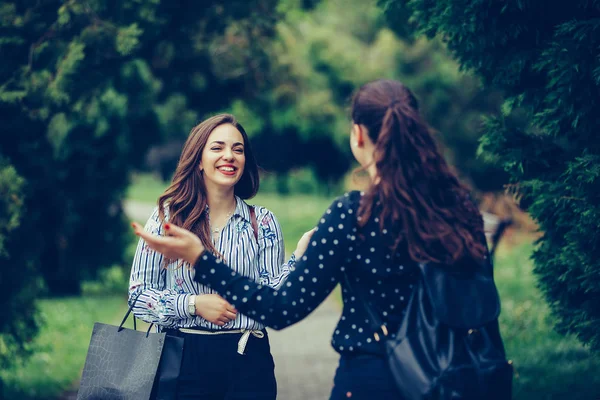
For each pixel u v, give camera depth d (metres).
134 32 8.74
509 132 6.53
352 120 3.49
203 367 4.43
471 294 3.20
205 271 3.38
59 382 9.61
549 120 6.07
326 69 37.34
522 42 6.27
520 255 18.86
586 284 5.79
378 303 3.34
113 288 19.86
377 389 3.25
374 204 3.32
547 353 9.14
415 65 31.59
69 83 8.43
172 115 15.89
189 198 4.70
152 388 4.30
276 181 54.16
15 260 8.43
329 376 9.82
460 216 3.31
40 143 9.59
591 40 5.57
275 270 4.77
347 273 3.39
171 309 4.40
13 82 8.30
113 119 14.96
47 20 8.59
